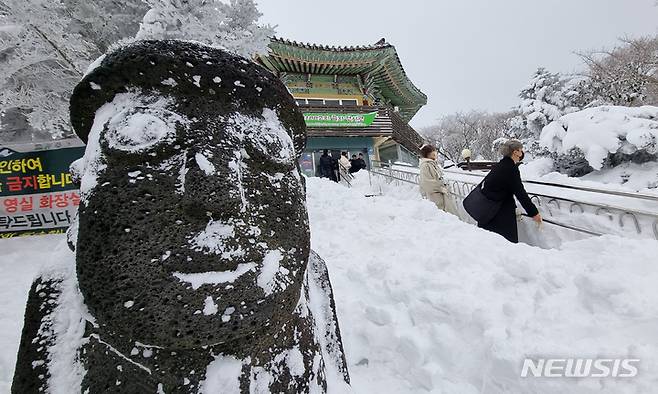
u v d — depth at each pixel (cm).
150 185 110
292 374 133
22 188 500
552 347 167
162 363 111
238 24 611
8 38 469
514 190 395
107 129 114
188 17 514
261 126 132
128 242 107
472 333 199
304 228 139
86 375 122
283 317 123
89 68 128
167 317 103
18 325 288
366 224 404
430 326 212
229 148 120
